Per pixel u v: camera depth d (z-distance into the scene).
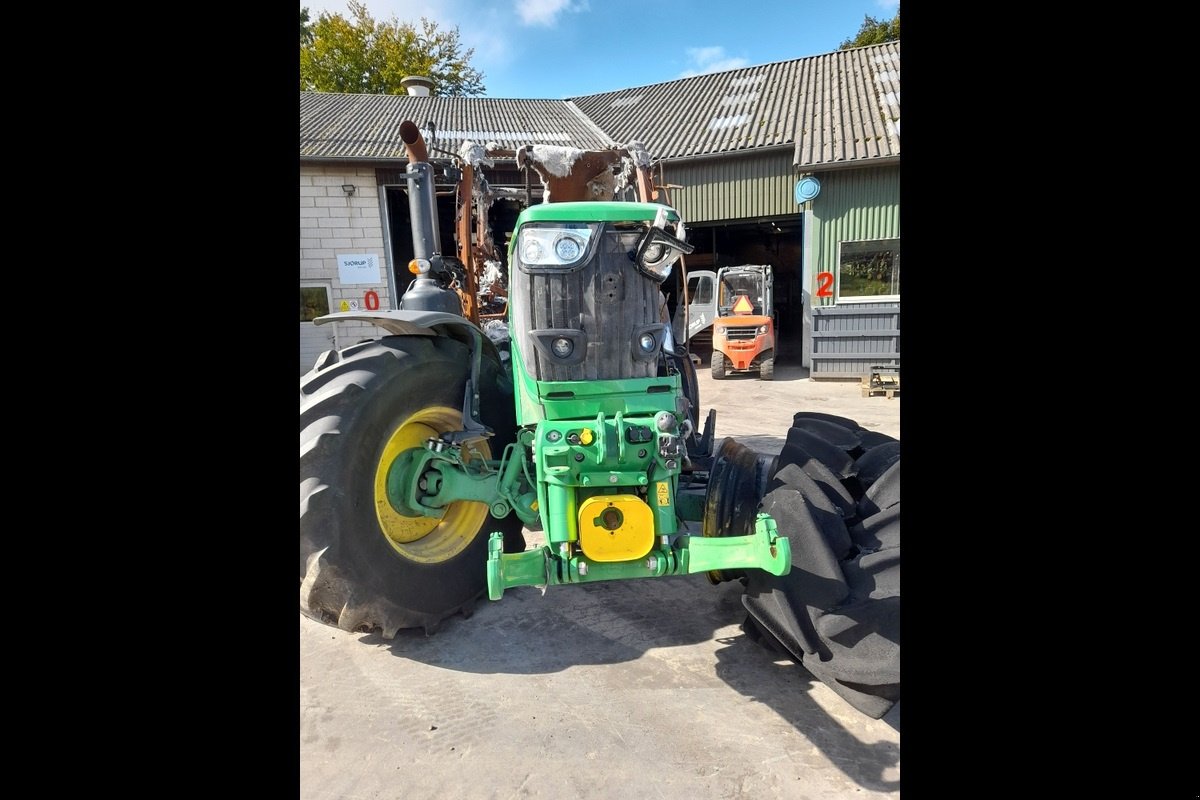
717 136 11.66
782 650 2.47
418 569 2.66
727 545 2.15
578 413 2.33
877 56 13.20
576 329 2.31
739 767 1.96
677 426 2.24
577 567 2.17
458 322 2.74
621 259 2.35
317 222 10.72
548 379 2.32
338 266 10.88
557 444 2.17
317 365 2.64
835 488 2.40
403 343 2.68
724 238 17.88
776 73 13.93
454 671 2.49
